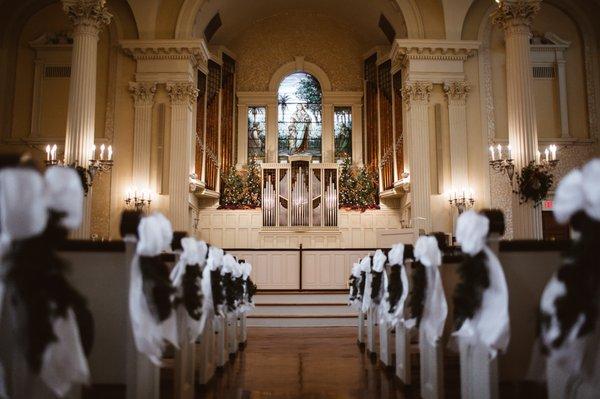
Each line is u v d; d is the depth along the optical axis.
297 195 13.35
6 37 11.63
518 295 3.65
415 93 11.16
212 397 4.25
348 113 15.09
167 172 11.07
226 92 14.37
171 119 11.15
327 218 13.29
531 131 8.72
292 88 15.20
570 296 2.43
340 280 11.09
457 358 5.07
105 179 11.00
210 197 13.45
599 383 2.63
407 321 4.16
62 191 2.34
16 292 2.24
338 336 7.97
